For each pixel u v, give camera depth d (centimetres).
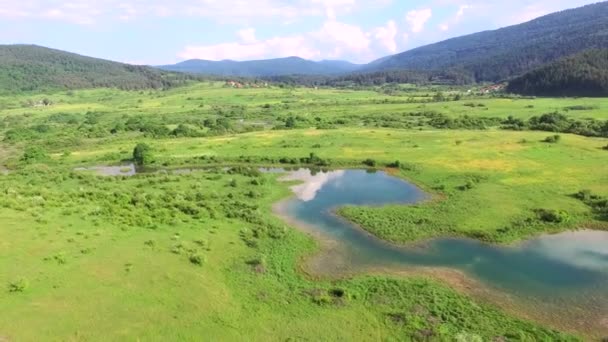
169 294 3772
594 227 5497
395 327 3422
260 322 3459
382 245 5153
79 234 4809
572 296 3938
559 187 6969
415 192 7262
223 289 3959
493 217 5791
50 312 3372
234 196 7050
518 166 8362
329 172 8906
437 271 4459
